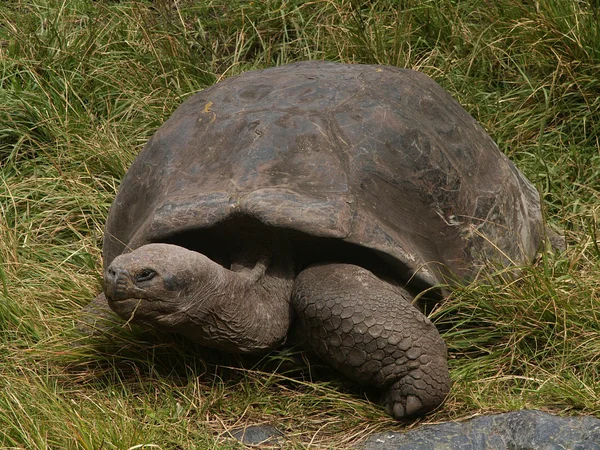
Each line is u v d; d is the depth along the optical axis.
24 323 14.16
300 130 13.07
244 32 21.52
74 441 11.27
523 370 13.31
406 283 12.91
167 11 21.53
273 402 12.73
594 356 13.12
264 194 12.24
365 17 21.17
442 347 12.30
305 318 12.27
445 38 20.80
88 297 14.88
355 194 12.59
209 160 13.17
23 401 12.05
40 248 16.42
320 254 12.78
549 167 18.28
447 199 13.55
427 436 11.64
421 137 13.66
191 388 12.88
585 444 11.05
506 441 11.41
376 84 14.27
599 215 16.59
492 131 19.00
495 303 13.61
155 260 11.46
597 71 19.09
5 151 18.92
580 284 14.06
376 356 11.99
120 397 12.62
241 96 14.13
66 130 18.84
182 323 11.91
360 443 11.88
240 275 12.35
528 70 20.00
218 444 11.81
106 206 17.33
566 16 19.44
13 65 19.91
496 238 14.15
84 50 20.39
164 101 19.44
